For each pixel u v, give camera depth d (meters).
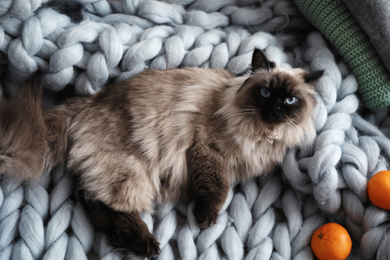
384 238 1.04
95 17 1.21
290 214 1.11
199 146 1.10
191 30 1.21
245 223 1.09
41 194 1.08
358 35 1.20
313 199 1.14
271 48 1.23
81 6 1.21
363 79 1.19
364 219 1.07
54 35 1.12
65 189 1.09
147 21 1.23
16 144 1.03
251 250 1.07
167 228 1.08
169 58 1.17
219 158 1.11
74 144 1.09
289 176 1.12
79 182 1.08
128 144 1.08
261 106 1.09
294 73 1.14
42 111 1.11
